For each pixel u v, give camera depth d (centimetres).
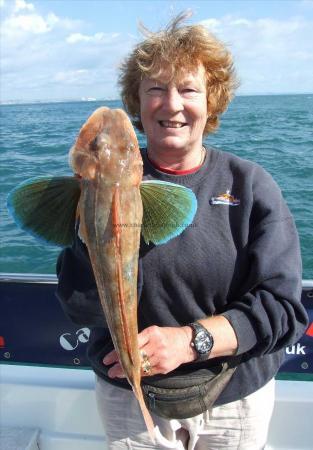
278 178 1245
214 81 253
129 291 197
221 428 257
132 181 198
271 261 229
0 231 909
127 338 199
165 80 231
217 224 238
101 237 193
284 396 336
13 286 346
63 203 211
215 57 239
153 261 234
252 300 229
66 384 351
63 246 220
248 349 226
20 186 202
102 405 268
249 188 241
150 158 253
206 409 246
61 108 7625
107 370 254
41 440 350
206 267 234
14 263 790
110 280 195
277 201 243
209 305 242
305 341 331
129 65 257
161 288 238
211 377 244
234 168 247
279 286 229
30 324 351
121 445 267
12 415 358
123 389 257
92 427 350
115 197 193
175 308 242
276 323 224
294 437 338
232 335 221
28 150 1828
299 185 1156
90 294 224
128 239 195
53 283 340
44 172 1375
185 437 267
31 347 354
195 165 249
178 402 244
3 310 351
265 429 267
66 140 2092
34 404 354
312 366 334
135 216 197
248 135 2194
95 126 202
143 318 248
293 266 234
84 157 198
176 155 243
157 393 245
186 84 233
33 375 361
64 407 351
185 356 216
